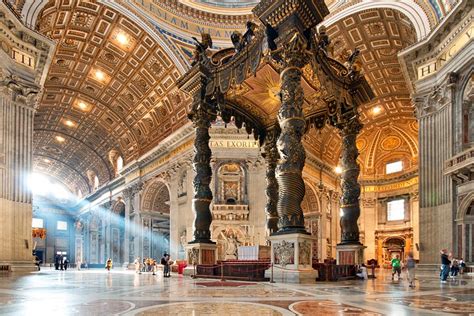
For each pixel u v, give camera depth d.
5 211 16.30
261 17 11.01
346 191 13.31
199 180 13.59
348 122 13.51
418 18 19.69
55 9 21.95
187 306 5.59
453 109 16.53
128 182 36.88
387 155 37.66
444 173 16.20
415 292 7.91
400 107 32.12
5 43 16.80
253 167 27.28
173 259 28.61
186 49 26.77
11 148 16.84
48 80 29.70
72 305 5.75
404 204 36.19
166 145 31.00
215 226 26.25
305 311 5.10
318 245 31.17
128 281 12.44
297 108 10.16
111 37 26.19
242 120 15.01
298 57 10.39
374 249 37.03
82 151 44.25
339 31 23.97
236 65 12.60
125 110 33.59
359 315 4.79
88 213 49.56
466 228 15.44
